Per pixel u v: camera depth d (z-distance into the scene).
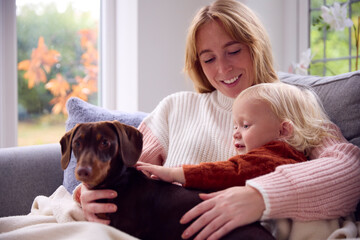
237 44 1.24
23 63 2.18
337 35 2.09
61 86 2.32
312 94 1.19
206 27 1.26
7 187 1.37
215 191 0.99
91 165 0.88
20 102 2.18
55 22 2.29
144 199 0.95
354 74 1.19
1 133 2.06
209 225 0.85
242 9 1.31
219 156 1.19
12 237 0.92
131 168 1.01
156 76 2.29
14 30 2.07
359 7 1.97
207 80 1.44
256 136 1.05
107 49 2.40
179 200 0.94
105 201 0.97
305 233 0.91
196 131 1.26
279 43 2.28
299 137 1.05
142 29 2.21
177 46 2.36
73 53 2.37
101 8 2.43
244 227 0.86
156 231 0.94
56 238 0.92
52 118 2.30
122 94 2.37
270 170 0.97
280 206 0.87
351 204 0.97
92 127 0.93
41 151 1.50
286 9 2.26
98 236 0.86
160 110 1.41
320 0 2.14
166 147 1.33
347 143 1.05
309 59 1.96
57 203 1.22
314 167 0.95
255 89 1.12
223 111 1.28
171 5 2.31
